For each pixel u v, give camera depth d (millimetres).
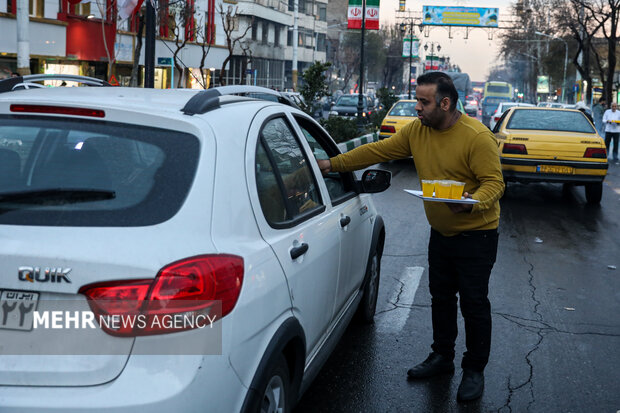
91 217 2512
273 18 64375
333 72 91125
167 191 2609
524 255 8516
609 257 8562
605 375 4809
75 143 2779
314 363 3734
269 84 66125
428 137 4168
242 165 2938
